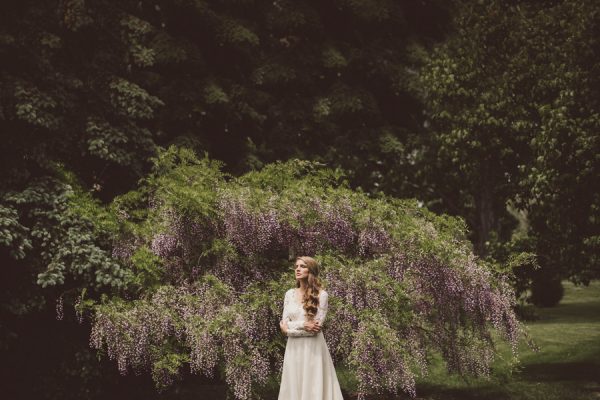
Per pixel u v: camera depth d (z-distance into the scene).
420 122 16.73
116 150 9.70
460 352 8.63
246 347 7.74
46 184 8.54
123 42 11.65
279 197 8.48
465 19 13.09
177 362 7.64
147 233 8.48
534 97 11.09
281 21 15.69
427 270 8.23
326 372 6.48
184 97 13.45
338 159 14.74
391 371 7.58
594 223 8.77
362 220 8.41
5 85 8.77
